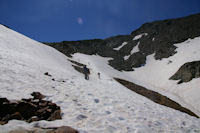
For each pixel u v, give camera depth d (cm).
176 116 827
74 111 588
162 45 6956
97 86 1319
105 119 571
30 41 3055
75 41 8044
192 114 2116
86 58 5178
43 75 1090
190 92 3238
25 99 550
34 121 430
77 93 884
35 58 1753
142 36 9175
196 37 6144
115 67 5806
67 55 4394
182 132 593
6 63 1009
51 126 416
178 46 6241
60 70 1650
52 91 802
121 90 1491
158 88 4081
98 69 3581
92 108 674
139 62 6500
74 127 445
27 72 992
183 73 4034
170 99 2714
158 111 857
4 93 547
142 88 2966
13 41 2136
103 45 8619
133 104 889
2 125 358
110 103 807
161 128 586
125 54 8025
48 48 3566
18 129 350
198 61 3944
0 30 2428
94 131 448
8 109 431
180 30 7388
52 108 543
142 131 514
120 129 504
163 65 5528
